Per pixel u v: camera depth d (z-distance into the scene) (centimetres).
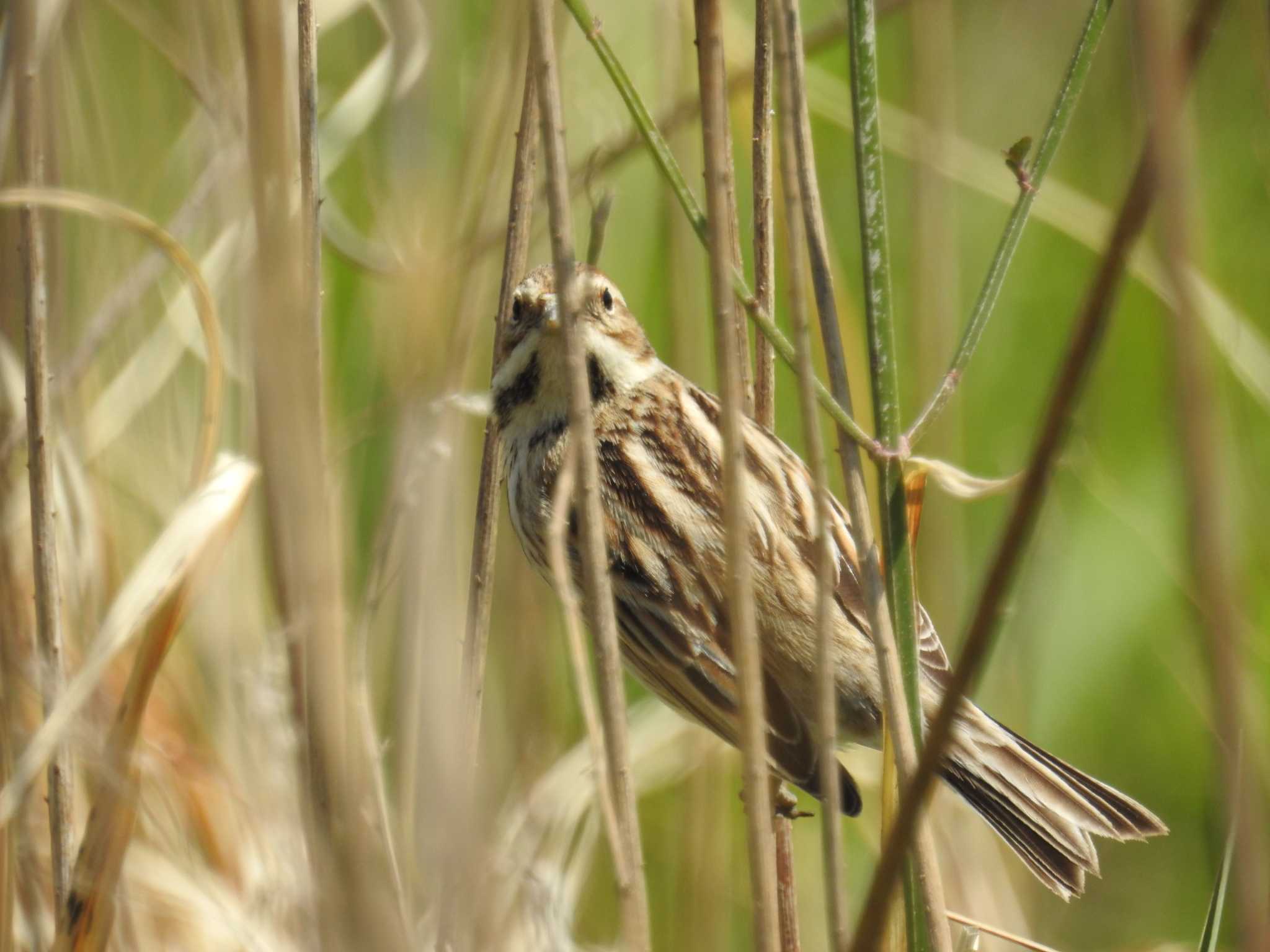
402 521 720
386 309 817
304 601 608
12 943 759
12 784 671
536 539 980
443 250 765
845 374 678
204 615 923
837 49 1416
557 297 619
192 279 752
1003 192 1133
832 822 590
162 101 1115
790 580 919
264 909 821
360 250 863
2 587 785
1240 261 1430
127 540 980
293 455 604
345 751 610
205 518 716
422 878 680
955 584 1164
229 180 872
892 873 544
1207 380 463
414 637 727
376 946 599
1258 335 1369
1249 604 1178
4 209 882
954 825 1078
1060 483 1328
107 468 984
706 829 1062
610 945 1049
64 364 897
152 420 1002
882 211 652
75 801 854
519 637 990
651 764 1101
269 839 852
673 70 1057
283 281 602
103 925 725
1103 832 856
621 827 629
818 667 591
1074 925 1253
